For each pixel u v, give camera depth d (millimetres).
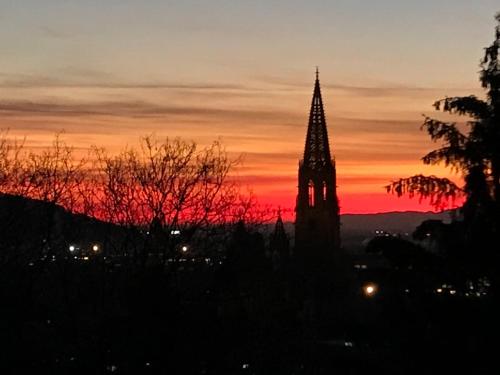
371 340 15602
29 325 29359
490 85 14852
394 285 15125
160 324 26016
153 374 25844
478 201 14695
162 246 31312
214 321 28188
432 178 14625
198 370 27141
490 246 14617
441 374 14484
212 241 34125
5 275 30516
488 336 14391
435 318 14680
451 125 15000
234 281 32094
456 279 14875
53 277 32969
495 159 14734
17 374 27219
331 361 15781
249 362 32625
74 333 28156
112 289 31125
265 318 35250
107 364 26391
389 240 15219
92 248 36125
